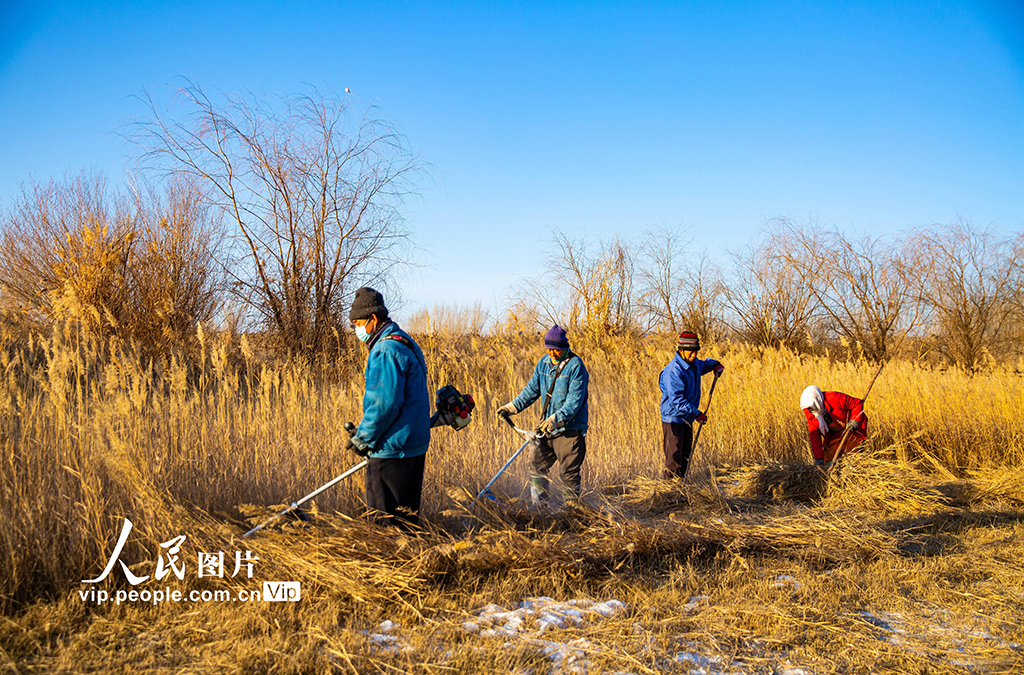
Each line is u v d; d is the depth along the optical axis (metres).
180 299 10.08
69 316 6.70
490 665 2.90
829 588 3.85
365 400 3.93
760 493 6.39
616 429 7.87
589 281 16.77
